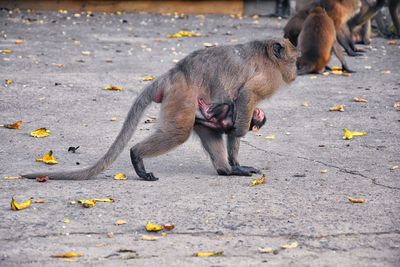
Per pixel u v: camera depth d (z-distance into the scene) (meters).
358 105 17.05
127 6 34.50
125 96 17.45
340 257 8.32
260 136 14.23
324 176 11.57
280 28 30.53
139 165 11.25
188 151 13.19
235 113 11.40
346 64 21.39
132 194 10.51
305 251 8.48
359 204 10.15
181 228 9.16
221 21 32.59
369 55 24.45
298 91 18.50
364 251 8.52
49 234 8.91
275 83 11.57
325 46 20.86
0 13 31.97
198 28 29.95
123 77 19.59
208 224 9.30
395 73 21.28
